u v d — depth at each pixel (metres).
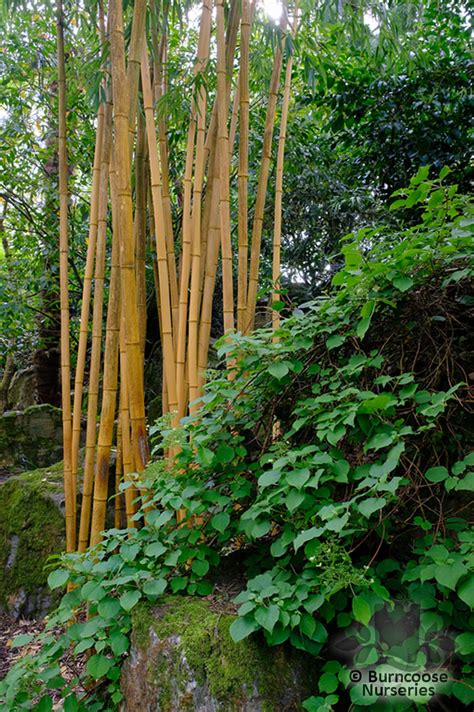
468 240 1.35
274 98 2.01
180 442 1.49
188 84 1.86
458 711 1.25
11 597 2.36
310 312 1.62
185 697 1.25
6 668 1.91
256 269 1.96
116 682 1.47
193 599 1.45
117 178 1.64
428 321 1.47
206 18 1.80
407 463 1.46
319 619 1.32
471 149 3.58
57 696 1.68
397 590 1.40
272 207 3.86
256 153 3.65
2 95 3.47
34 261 3.86
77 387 2.03
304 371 1.55
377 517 1.40
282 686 1.22
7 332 3.80
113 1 1.60
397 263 1.35
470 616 1.22
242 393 1.54
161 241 1.77
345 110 3.73
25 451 3.39
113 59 1.60
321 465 1.32
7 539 2.49
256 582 1.27
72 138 3.62
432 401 1.28
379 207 3.65
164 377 1.96
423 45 3.57
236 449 1.50
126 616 1.42
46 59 3.46
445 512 1.42
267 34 2.04
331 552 1.19
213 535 1.57
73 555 1.46
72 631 1.42
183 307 1.78
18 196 3.79
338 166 4.11
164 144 1.95
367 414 1.32
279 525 1.58
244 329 1.90
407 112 3.61
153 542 1.48
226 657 1.25
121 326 1.89
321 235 3.90
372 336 1.53
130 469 1.88
